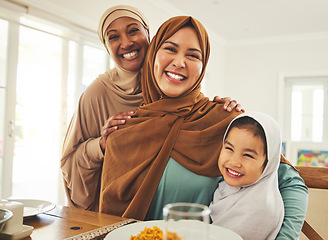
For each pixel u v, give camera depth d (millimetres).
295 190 1085
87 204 1354
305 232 1126
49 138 3426
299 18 3660
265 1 3211
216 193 1147
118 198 1229
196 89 1271
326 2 3178
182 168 1182
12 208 768
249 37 4484
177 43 1226
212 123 1210
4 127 2156
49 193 3586
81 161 1359
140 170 1203
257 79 4535
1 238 757
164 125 1225
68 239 775
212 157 1167
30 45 2820
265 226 1004
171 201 1174
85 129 1365
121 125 1291
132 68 1326
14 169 4012
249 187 1063
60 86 2629
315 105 4258
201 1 3273
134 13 1335
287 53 4344
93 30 2539
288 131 4402
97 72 2777
